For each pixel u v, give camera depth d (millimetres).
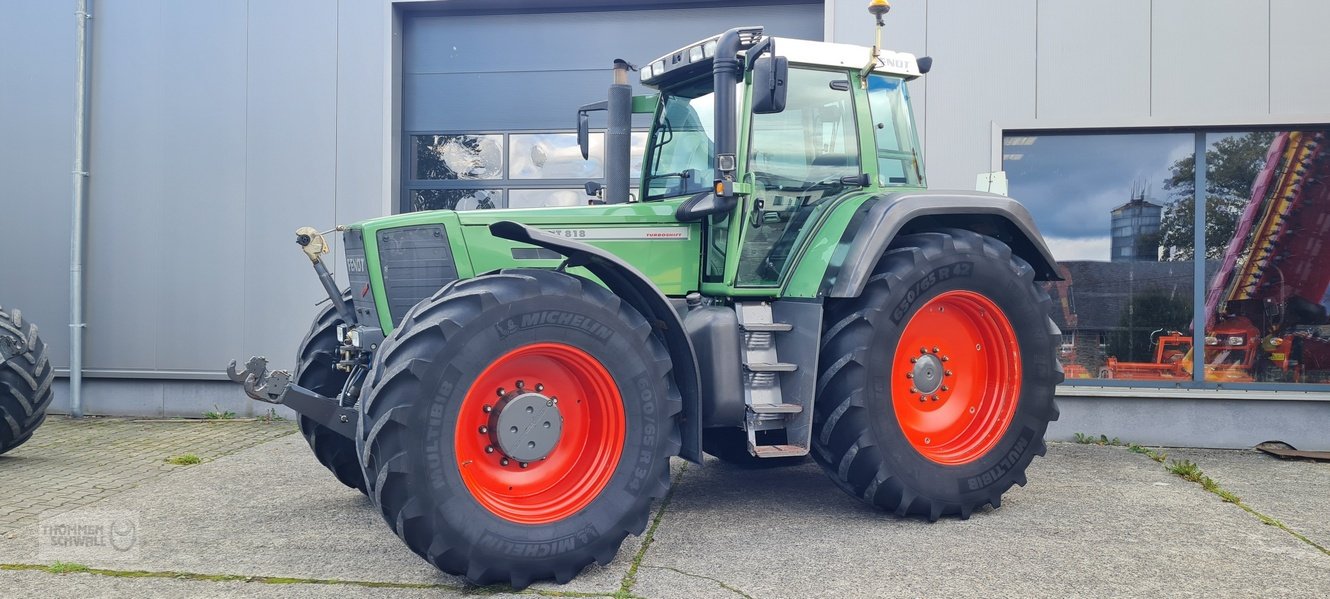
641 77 4578
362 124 6844
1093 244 6211
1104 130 6129
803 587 3037
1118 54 6066
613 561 3350
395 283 3730
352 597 2943
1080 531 3785
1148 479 4906
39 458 5387
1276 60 5910
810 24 6828
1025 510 4172
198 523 3883
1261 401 5969
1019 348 4203
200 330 6934
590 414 3357
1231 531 3797
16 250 7012
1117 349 6176
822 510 4129
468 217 3717
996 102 6184
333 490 4555
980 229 4562
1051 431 6184
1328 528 3867
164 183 6945
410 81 7148
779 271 4129
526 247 3791
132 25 6941
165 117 6938
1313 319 6020
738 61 4035
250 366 3482
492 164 7145
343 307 4027
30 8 6965
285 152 6871
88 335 7008
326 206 6863
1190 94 6000
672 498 4363
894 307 3869
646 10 7004
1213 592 3012
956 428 4203
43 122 6977
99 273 6988
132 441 5988
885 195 4109
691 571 3219
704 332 3781
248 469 5086
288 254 6867
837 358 3830
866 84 4441
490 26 7113
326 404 3535
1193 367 6105
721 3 6910
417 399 2893
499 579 3031
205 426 6621
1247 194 6074
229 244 6906
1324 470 5223
